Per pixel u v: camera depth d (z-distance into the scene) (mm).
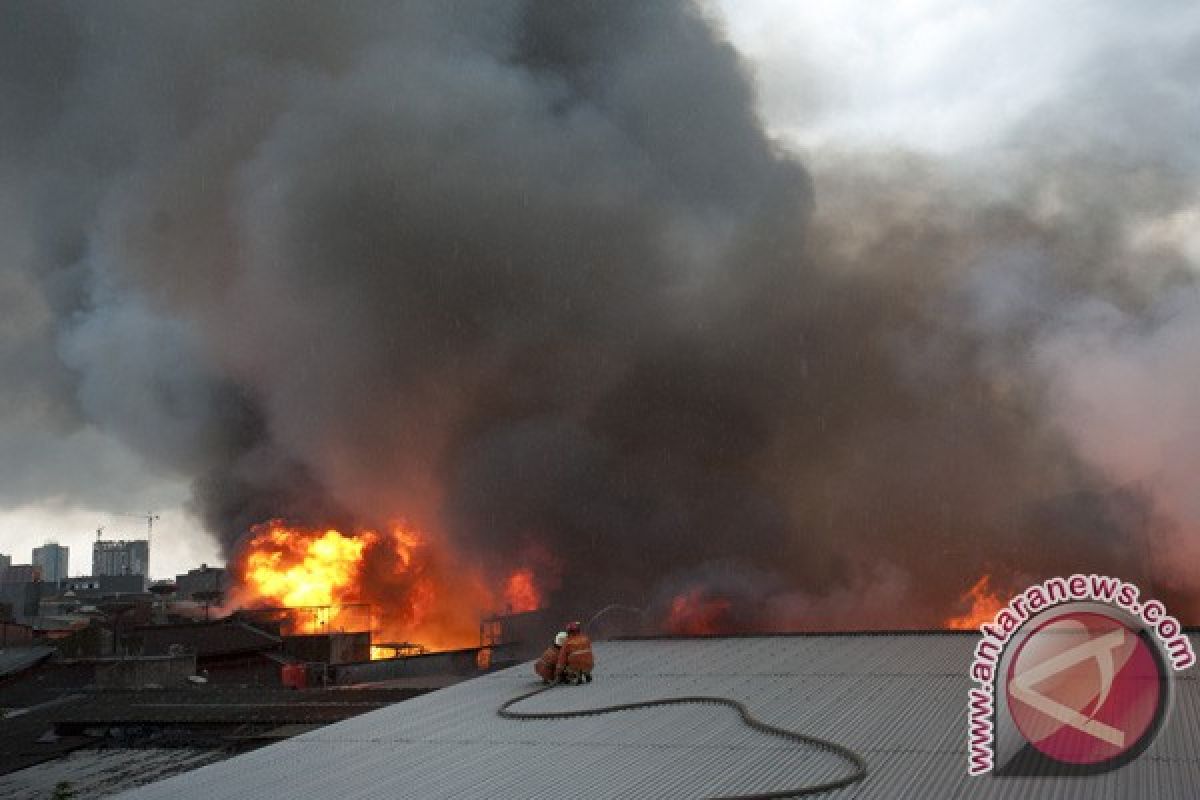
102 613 63719
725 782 8344
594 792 8328
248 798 8938
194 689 23953
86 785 16203
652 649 17094
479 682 14352
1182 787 7539
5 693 28672
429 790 8766
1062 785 7746
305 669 33938
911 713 10383
